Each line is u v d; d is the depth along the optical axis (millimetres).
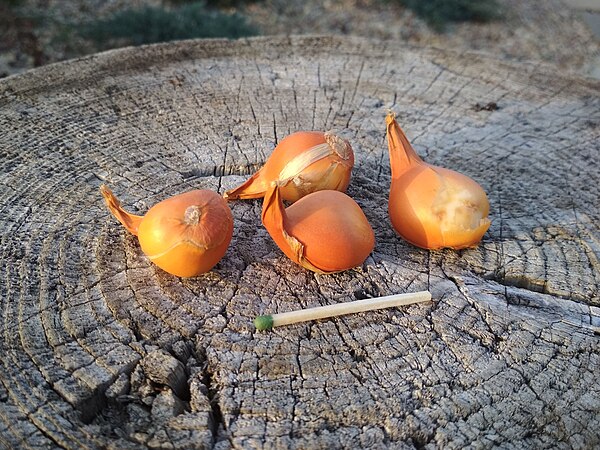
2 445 98
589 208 155
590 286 134
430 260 136
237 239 137
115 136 170
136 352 112
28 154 160
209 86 195
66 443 99
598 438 107
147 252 120
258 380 110
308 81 202
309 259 123
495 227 148
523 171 168
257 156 166
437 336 120
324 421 105
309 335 118
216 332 117
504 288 131
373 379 112
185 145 169
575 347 120
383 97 197
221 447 101
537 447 105
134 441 101
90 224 140
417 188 131
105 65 199
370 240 126
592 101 199
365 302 122
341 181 137
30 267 128
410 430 105
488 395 111
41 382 107
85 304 121
